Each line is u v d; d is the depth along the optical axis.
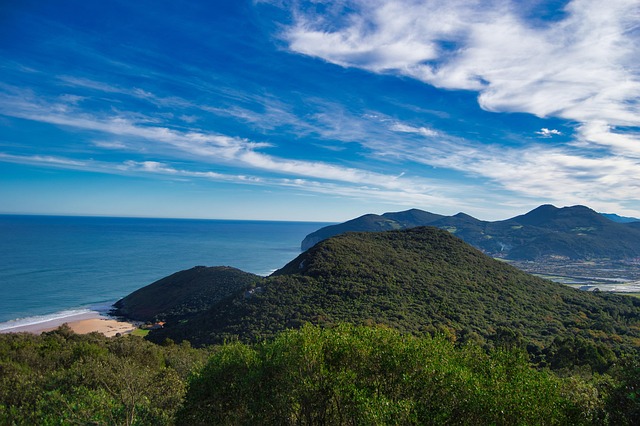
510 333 48.19
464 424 11.63
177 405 17.91
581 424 11.41
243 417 15.29
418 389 12.98
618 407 11.89
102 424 14.16
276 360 14.63
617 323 60.22
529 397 11.20
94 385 19.94
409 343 14.45
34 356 28.05
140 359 32.06
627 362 13.25
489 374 13.99
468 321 53.75
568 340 44.34
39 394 18.05
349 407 12.45
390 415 10.97
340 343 14.55
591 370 36.94
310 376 13.70
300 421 13.93
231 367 16.03
